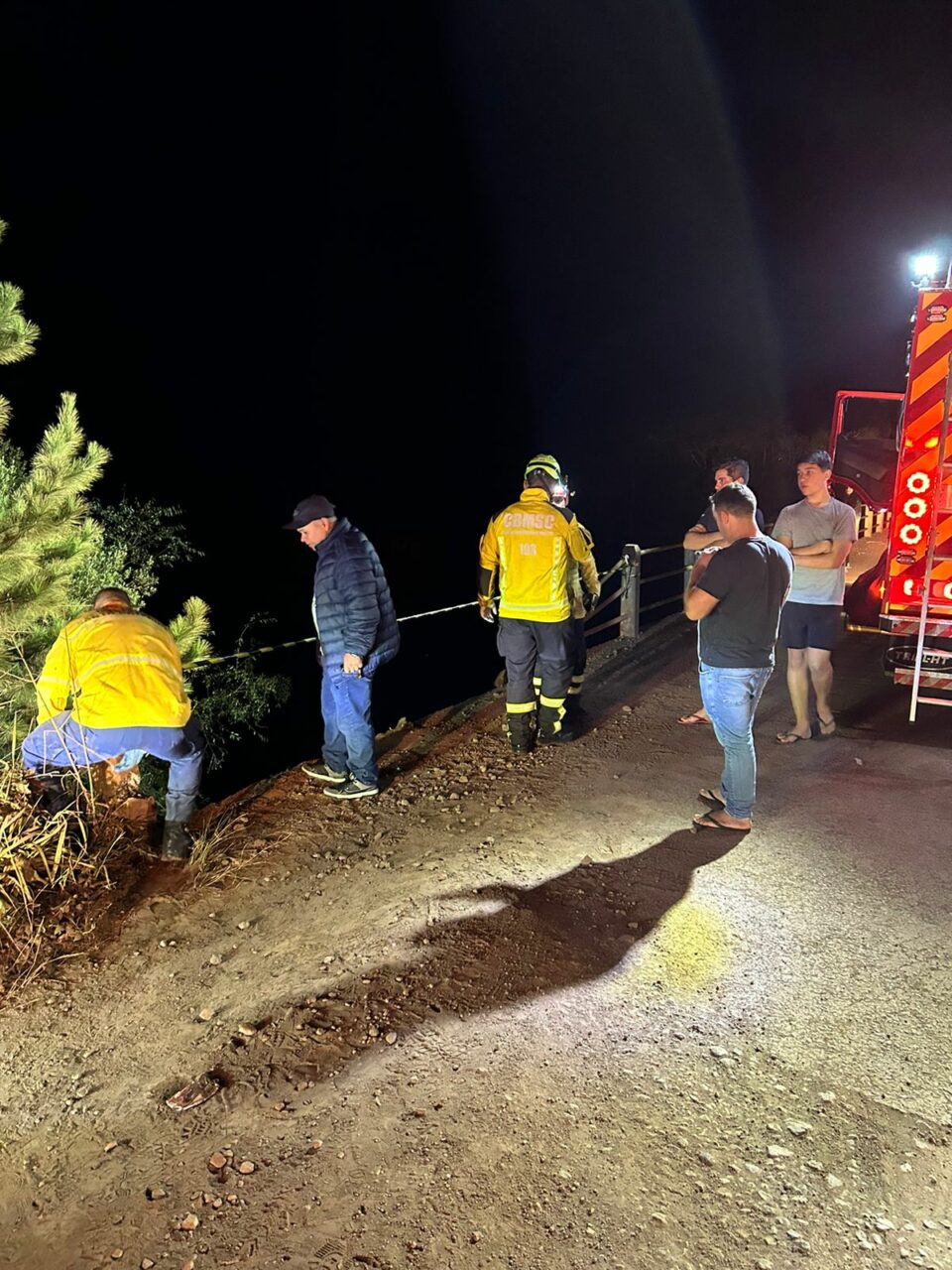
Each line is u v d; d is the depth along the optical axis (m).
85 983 3.87
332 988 3.78
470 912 4.31
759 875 4.61
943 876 4.57
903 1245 2.59
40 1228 2.74
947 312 6.01
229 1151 2.98
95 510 8.36
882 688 7.66
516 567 6.02
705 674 4.84
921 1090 3.17
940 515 6.25
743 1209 2.71
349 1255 2.58
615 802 5.53
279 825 5.31
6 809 4.44
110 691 4.38
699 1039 3.44
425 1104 3.14
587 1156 2.90
